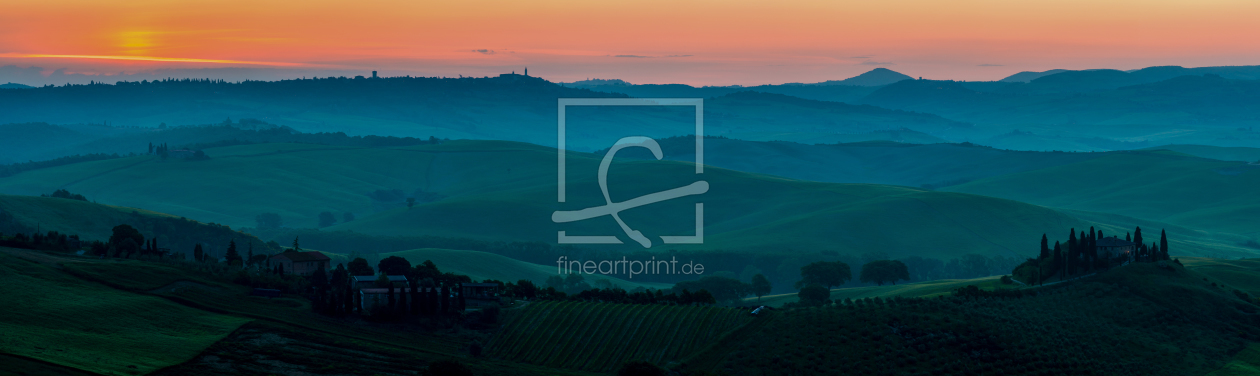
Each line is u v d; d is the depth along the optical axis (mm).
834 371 121625
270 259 193875
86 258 167250
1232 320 143250
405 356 126125
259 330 131250
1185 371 126500
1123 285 155125
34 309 124688
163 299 142375
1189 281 157500
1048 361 123375
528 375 121750
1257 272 175250
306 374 114188
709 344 135875
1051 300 149625
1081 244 169375
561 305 154375
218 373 110875
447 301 149375
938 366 122188
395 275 181375
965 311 138750
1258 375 124812
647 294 166750
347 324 140125
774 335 133625
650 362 129000
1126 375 122688
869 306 141750
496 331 143750
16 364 96938
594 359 134500
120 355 110688
